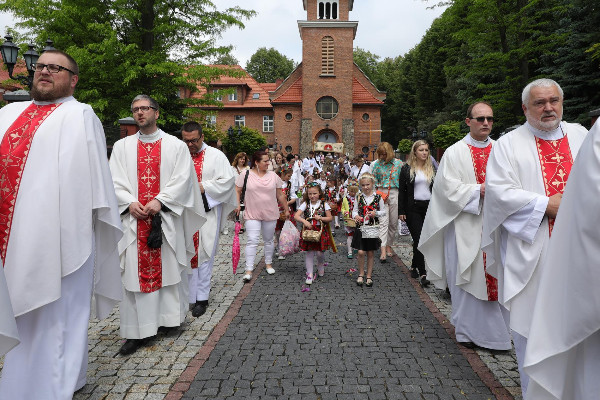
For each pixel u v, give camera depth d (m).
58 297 2.65
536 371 2.15
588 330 1.90
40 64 2.88
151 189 4.18
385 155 7.88
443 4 15.76
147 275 4.05
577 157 2.01
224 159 5.55
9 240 2.64
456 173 4.23
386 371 3.57
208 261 5.22
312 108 41.41
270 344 4.13
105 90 15.76
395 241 9.96
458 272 4.00
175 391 3.23
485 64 16.27
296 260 8.05
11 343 2.10
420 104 44.34
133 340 4.01
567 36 15.15
